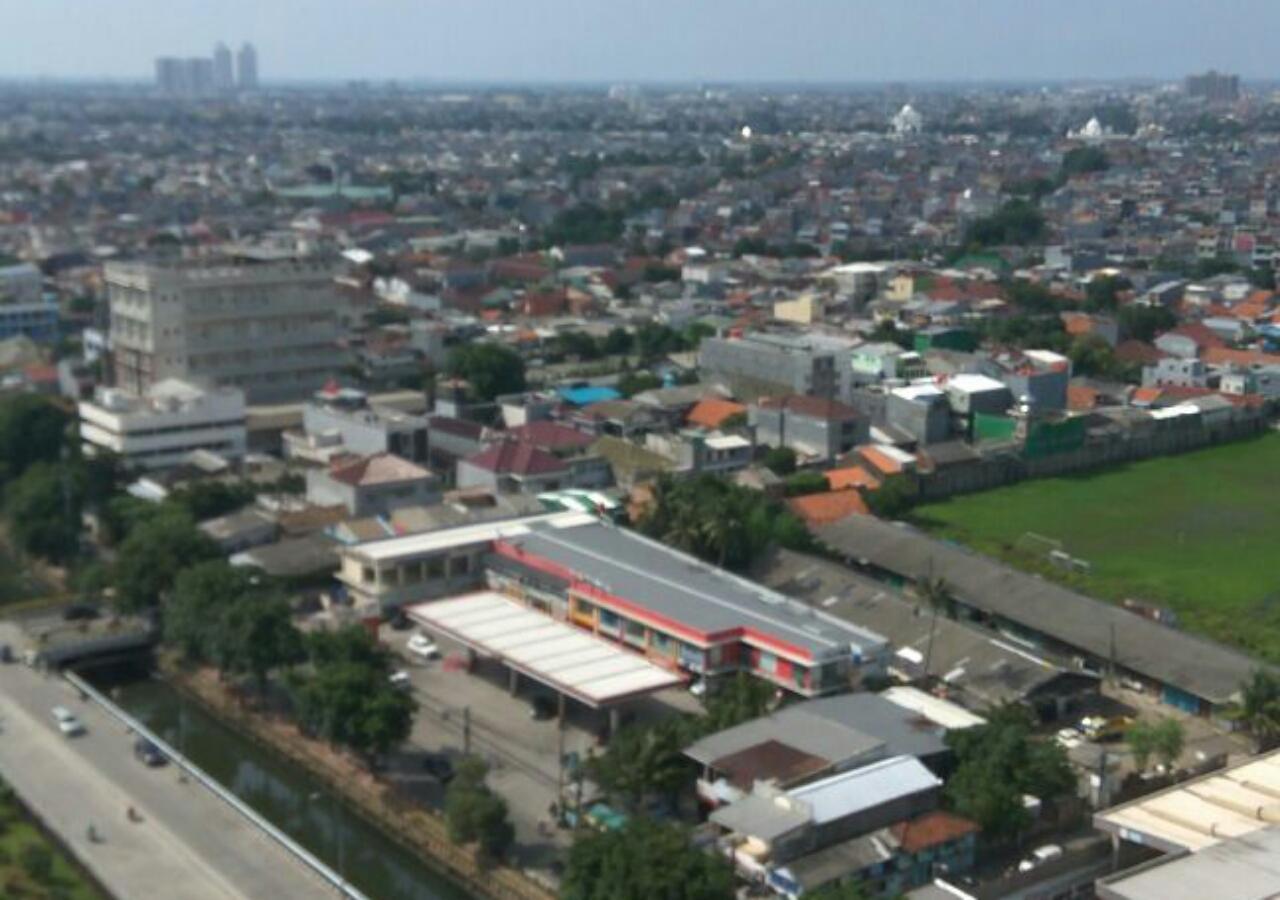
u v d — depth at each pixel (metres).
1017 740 130.62
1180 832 115.56
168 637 167.50
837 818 120.31
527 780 141.25
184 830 131.50
